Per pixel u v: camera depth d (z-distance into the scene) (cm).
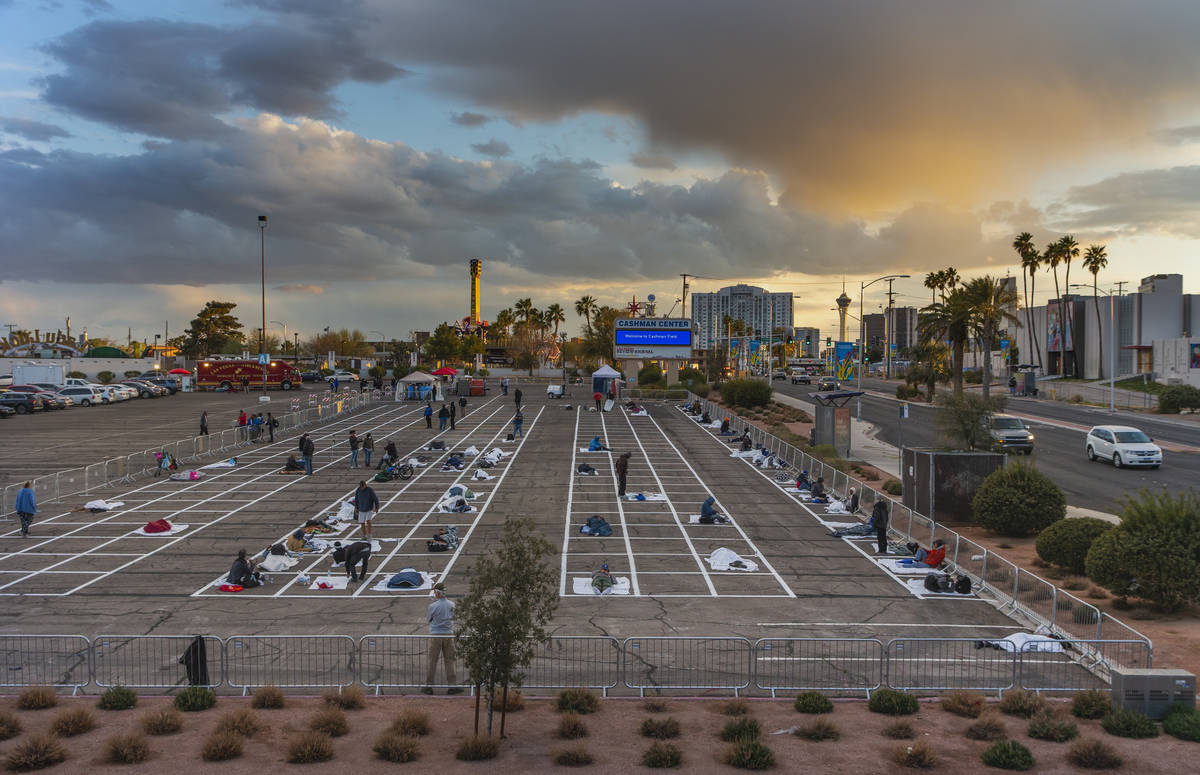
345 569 2139
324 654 1479
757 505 3048
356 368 12531
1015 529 2480
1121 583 1802
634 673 1406
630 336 8225
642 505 3027
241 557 1972
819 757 1045
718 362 10306
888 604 1866
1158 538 1766
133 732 1104
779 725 1167
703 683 1370
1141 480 3412
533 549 1071
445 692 1330
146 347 16450
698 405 6312
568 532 2597
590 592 1942
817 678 1394
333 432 5100
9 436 4866
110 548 2367
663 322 8206
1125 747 1076
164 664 1444
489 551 2328
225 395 8181
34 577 2062
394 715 1219
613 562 2239
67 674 1394
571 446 4528
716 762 1027
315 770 996
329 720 1136
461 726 1166
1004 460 2698
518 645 1070
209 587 1978
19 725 1112
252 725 1128
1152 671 1194
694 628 1678
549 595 1090
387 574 2094
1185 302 8800
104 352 12144
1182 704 1166
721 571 2150
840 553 2353
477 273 16400
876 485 3384
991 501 2492
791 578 2086
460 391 7719
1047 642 1495
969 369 12625
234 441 4481
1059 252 9994
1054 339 10300
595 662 1448
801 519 2812
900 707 1230
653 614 1777
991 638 1602
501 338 16175
